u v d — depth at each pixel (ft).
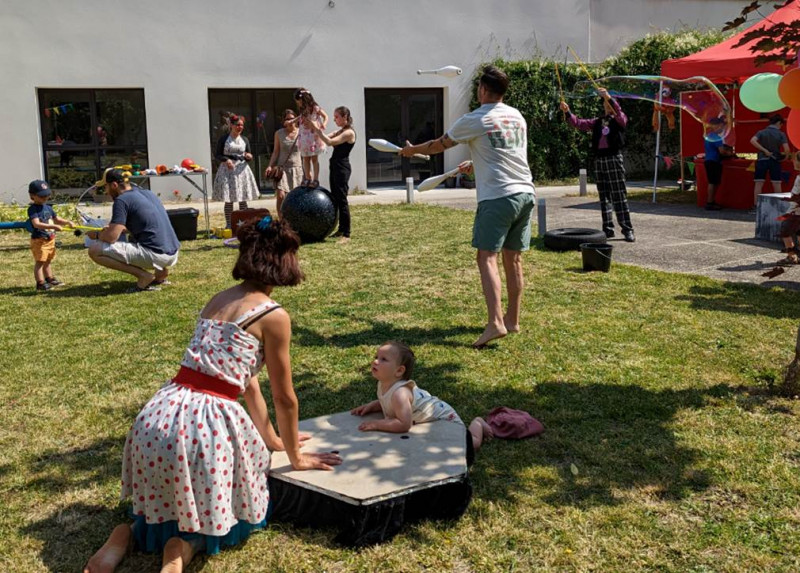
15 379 16.58
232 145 36.78
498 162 17.25
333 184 33.91
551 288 23.66
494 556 9.85
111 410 14.82
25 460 12.73
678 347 17.83
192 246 34.24
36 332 20.22
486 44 60.34
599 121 31.94
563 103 32.30
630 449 12.67
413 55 58.18
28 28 48.78
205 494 9.28
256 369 9.96
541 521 10.64
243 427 9.69
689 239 32.58
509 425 13.16
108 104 52.08
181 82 52.44
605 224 32.99
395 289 24.26
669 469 12.01
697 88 30.37
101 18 50.08
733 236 33.09
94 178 52.49
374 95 59.11
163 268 25.32
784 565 9.57
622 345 18.04
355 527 10.07
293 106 56.44
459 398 14.93
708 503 11.03
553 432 13.38
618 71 62.34
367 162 60.18
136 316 21.71
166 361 17.74
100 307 22.89
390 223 39.52
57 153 51.55
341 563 9.81
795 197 14.56
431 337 18.99
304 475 10.56
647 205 46.01
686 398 14.75
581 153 64.13
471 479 11.78
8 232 39.45
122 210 24.48
